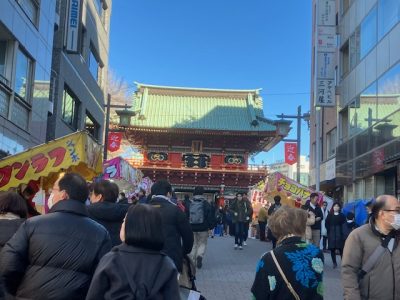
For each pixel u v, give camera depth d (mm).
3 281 3801
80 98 23812
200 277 11633
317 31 26516
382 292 4453
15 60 14648
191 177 49375
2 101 13883
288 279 3834
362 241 4590
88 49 25250
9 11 13891
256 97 51969
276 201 18016
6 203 4707
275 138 46125
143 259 3221
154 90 52531
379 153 21016
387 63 20516
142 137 48531
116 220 5703
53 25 18547
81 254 3881
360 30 24703
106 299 3102
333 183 30734
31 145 16266
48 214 4035
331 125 30625
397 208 4520
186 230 6305
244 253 17281
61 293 3771
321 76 26375
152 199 6469
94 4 25953
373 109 22297
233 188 49281
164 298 3193
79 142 8914
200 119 49281
